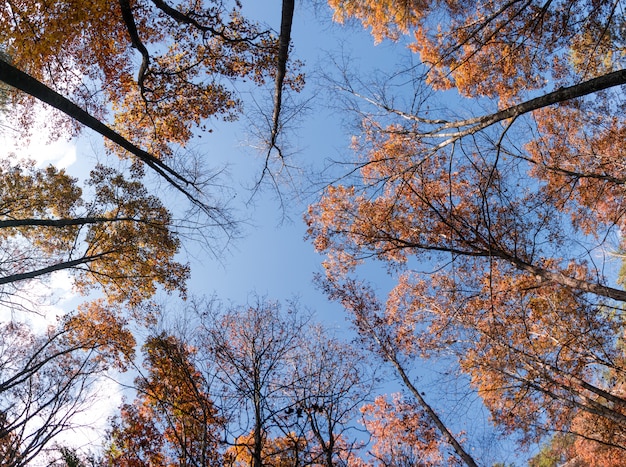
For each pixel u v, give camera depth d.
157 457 9.52
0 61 5.96
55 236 13.77
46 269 11.00
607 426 10.49
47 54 9.05
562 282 8.10
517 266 9.25
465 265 10.60
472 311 10.87
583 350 10.48
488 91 11.78
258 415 7.16
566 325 10.48
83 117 7.59
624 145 11.29
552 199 10.62
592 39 10.19
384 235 10.44
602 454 12.05
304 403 7.41
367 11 11.52
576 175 9.78
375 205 10.83
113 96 12.40
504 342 10.22
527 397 10.70
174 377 8.60
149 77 11.55
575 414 10.57
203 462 6.56
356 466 10.65
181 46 11.96
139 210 13.64
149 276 13.77
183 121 12.81
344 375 8.43
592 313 10.30
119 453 9.55
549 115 11.93
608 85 5.48
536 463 13.34
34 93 6.58
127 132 12.89
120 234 13.55
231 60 11.89
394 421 11.59
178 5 11.21
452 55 11.27
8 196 13.16
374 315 12.87
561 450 13.06
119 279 13.85
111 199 13.37
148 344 8.93
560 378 10.48
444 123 8.91
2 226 10.11
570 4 9.02
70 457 8.58
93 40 10.93
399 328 12.52
